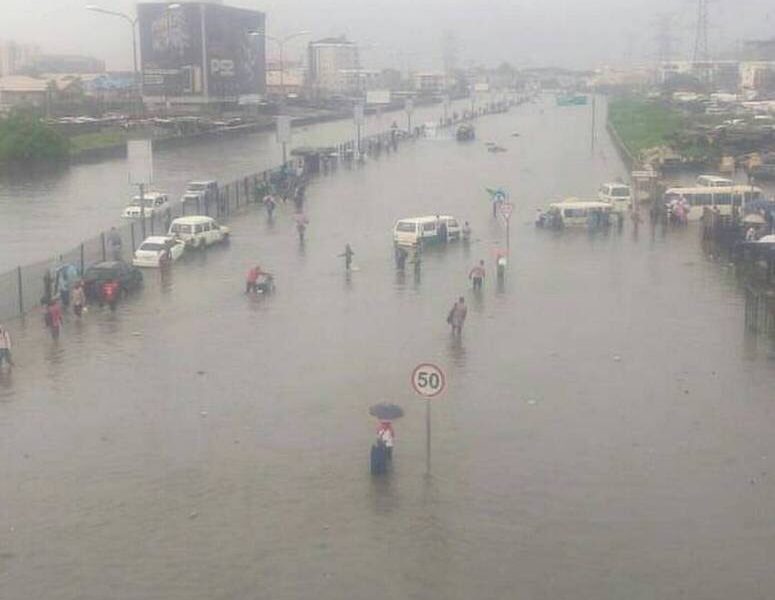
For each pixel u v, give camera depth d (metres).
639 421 20.34
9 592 13.62
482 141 108.25
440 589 13.59
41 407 21.39
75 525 15.66
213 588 13.68
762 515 15.84
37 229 49.44
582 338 27.16
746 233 40.47
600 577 13.91
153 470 17.88
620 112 150.00
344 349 26.14
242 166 84.19
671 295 32.62
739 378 23.28
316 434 19.67
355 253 41.06
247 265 38.56
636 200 54.19
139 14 145.25
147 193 57.69
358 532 15.30
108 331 28.08
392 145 97.19
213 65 146.75
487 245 43.12
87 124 109.81
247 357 25.36
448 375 23.69
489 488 16.92
